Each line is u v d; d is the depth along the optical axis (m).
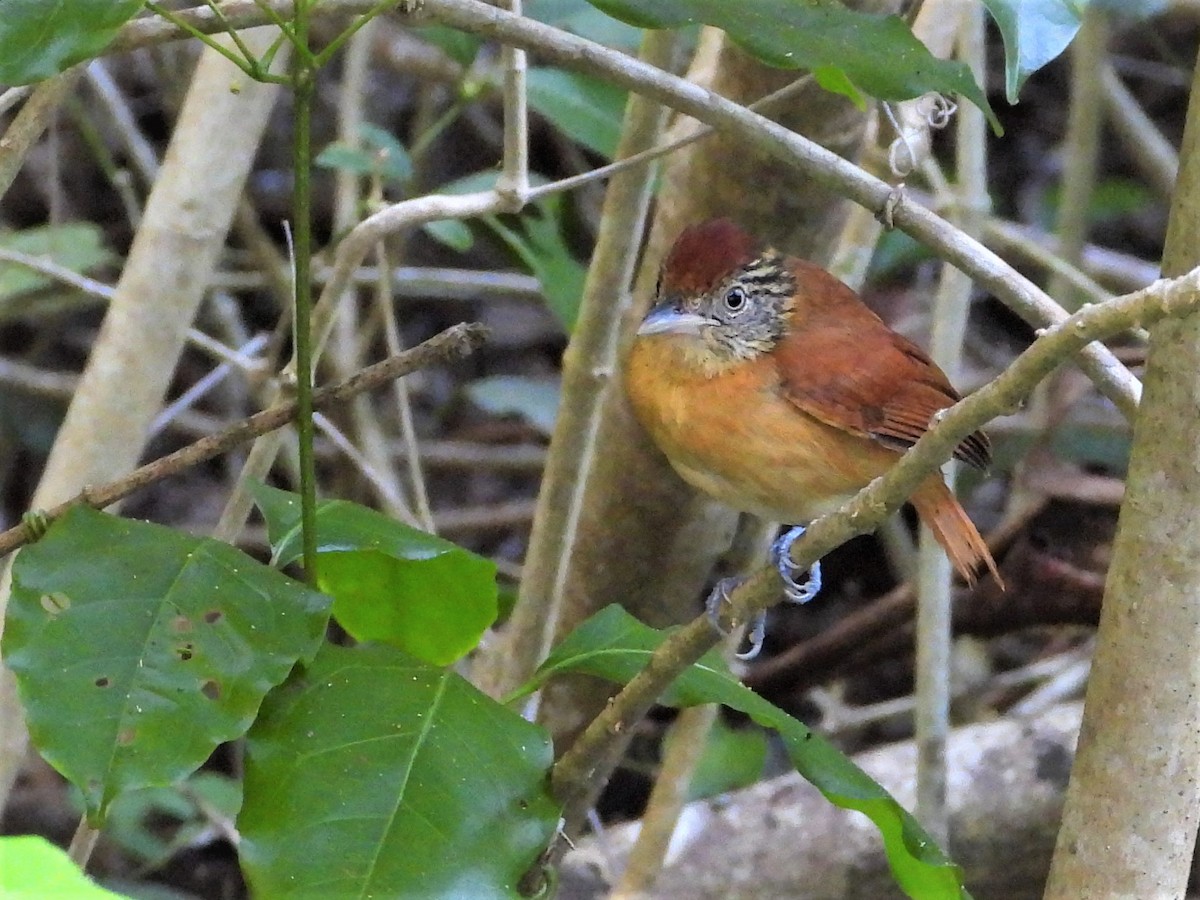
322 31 11.09
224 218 7.49
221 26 5.52
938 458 4.45
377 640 5.58
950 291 8.99
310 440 4.77
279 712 4.66
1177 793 4.99
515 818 4.54
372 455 10.72
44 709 4.18
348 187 10.25
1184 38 14.73
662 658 4.89
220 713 4.24
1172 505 4.88
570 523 7.65
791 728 5.14
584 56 5.82
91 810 4.03
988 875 9.20
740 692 5.26
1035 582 9.86
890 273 12.99
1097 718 5.06
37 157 14.79
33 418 13.91
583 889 9.03
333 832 4.43
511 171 6.82
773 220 7.87
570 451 7.52
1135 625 4.96
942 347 9.02
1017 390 4.13
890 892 8.97
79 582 4.45
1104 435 10.50
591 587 8.65
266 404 9.08
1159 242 15.21
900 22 4.86
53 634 4.33
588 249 13.74
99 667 4.27
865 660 11.16
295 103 4.42
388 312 9.22
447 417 15.02
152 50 11.97
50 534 4.60
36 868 2.65
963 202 9.58
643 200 7.23
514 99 6.66
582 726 8.80
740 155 7.64
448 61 12.41
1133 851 5.01
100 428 7.41
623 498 8.30
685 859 8.94
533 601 7.73
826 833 9.01
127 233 15.02
